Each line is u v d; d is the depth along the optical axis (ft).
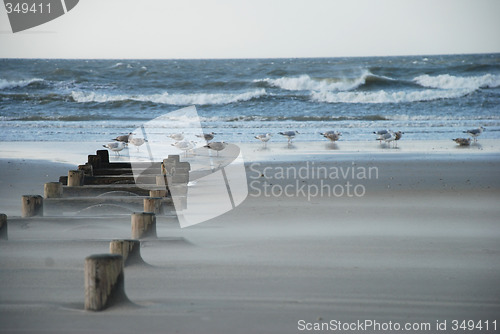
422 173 101.55
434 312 36.24
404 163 114.73
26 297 38.45
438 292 39.99
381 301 38.06
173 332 32.12
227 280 42.22
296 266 45.83
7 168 106.52
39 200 57.98
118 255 36.22
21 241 50.57
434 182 91.61
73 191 68.33
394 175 99.35
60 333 31.96
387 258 48.44
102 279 35.40
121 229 57.21
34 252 49.78
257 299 38.06
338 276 43.39
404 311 36.29
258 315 34.99
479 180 93.66
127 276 42.98
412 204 73.46
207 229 59.47
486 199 77.00
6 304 36.96
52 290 39.99
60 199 62.08
